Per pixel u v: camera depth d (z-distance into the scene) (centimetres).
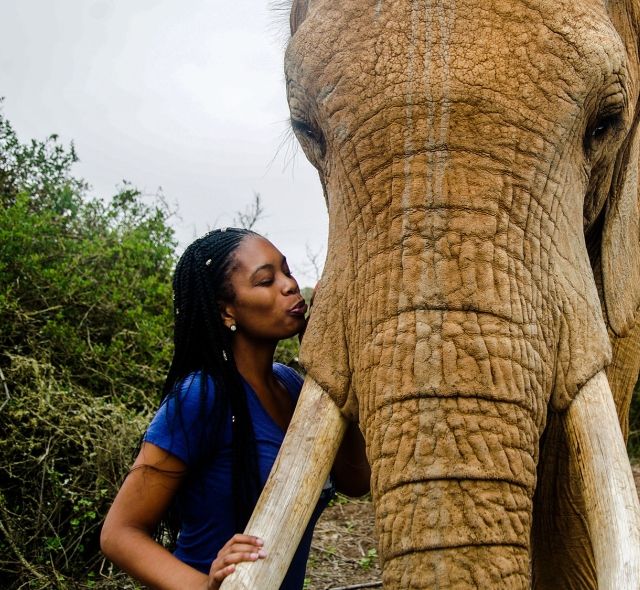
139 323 542
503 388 187
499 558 176
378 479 188
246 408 224
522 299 196
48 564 410
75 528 430
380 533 185
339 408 211
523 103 202
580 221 221
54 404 453
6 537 408
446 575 174
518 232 199
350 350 209
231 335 233
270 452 227
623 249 267
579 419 201
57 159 655
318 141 235
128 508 213
